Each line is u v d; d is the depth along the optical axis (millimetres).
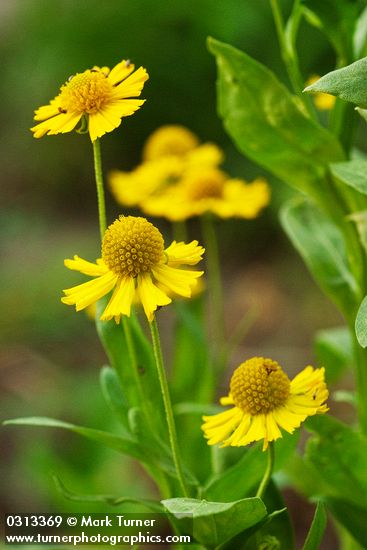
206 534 714
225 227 2068
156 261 694
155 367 785
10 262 1995
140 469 1237
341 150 802
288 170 818
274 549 726
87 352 1684
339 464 772
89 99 706
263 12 2047
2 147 2508
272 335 1715
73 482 1091
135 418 762
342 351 919
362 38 817
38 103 2420
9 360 1649
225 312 1804
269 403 706
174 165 967
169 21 2195
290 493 1197
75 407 1375
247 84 798
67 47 2285
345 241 823
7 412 1392
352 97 675
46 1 2357
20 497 1157
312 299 1797
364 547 793
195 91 2219
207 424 715
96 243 2053
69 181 2389
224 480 753
